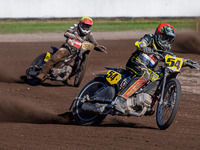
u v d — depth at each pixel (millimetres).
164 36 13641
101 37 50750
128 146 11430
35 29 58250
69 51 21859
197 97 20500
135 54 14391
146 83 13883
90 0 68375
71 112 15672
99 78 15406
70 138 12328
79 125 14719
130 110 13883
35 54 37281
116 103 13867
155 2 69375
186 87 22938
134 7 69500
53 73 22188
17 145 11406
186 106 18516
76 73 22656
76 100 15250
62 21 67500
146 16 69875
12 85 22781
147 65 14031
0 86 22266
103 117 14734
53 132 13078
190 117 16453
